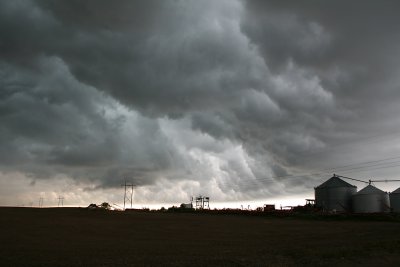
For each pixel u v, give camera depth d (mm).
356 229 61656
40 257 32125
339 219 84750
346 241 43344
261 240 48312
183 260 30047
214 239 49938
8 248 38000
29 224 63312
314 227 67312
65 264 28297
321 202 110500
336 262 29531
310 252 33312
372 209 101562
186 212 110562
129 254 34344
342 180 111438
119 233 56406
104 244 43031
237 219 85188
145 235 54469
